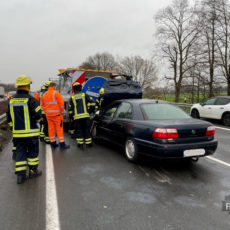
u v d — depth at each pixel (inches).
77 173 156.3
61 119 221.1
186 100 1021.8
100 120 232.8
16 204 112.9
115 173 156.7
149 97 1544.0
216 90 836.6
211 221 99.9
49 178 146.6
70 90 306.3
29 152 148.0
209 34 802.8
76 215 103.5
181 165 176.9
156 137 151.3
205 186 137.4
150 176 152.3
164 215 104.3
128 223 97.7
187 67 930.1
